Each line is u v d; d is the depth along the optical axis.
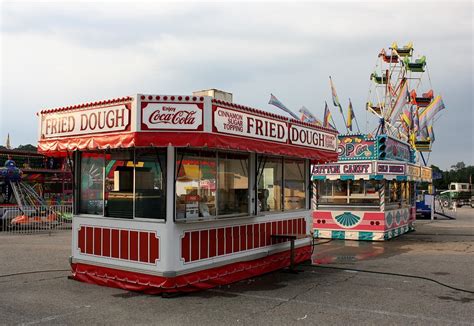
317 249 13.68
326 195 16.70
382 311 6.50
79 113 7.92
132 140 6.91
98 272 8.09
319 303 6.93
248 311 6.43
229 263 8.34
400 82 24.22
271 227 9.70
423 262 11.07
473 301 7.12
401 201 18.50
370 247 14.14
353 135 16.12
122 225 7.74
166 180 7.25
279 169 10.26
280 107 11.91
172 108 6.98
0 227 20.11
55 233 17.89
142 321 5.90
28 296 7.22
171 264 7.18
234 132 7.65
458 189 61.31
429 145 23.64
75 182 8.62
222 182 8.44
